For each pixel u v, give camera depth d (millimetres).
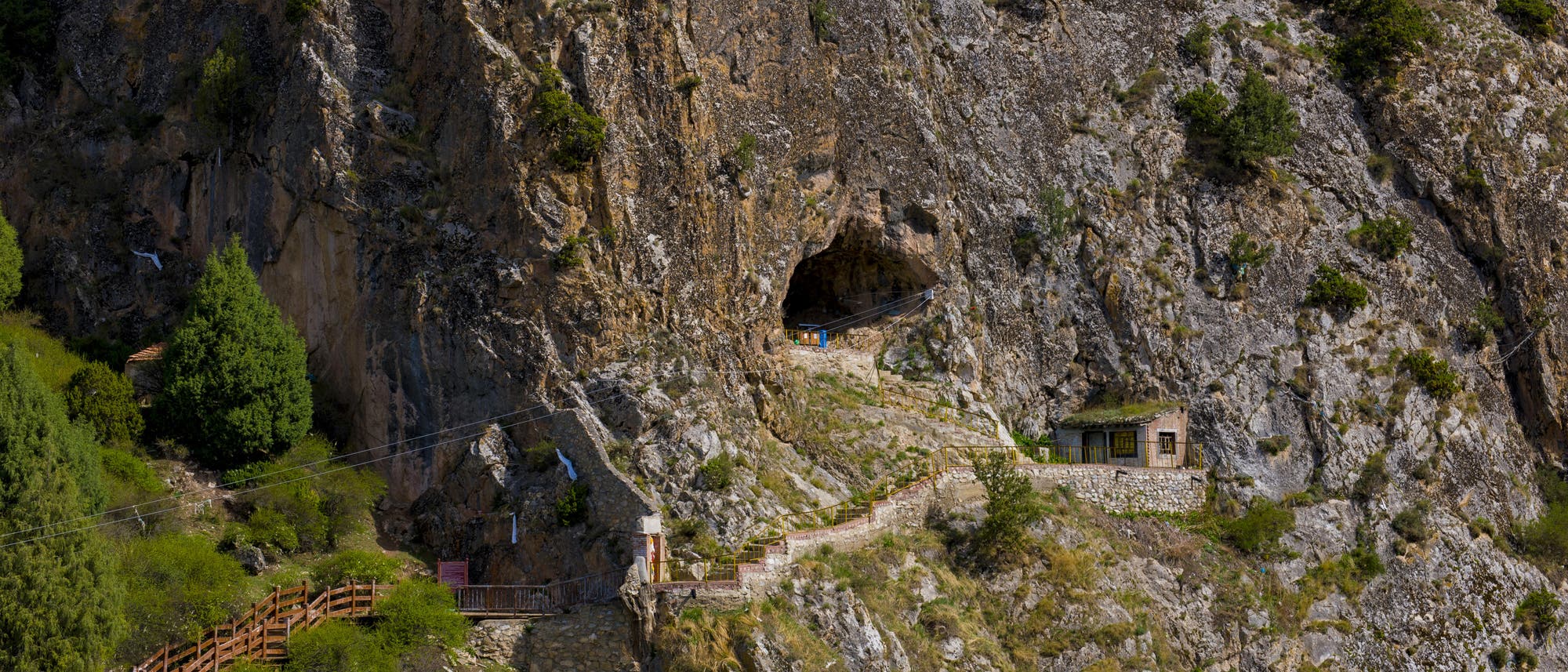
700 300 55562
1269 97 71938
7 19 62812
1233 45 76250
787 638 46031
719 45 59438
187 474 50406
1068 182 69625
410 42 56625
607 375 52062
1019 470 60094
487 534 50500
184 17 61375
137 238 59250
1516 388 74875
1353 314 70000
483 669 45688
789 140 61156
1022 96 70375
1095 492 61250
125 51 62188
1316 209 72500
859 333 65375
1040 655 52625
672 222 55312
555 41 54844
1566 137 79688
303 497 49719
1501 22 83250
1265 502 64250
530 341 52062
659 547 47625
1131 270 67938
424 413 52562
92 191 59844
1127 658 53719
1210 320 67875
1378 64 77375
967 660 50375
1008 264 67375
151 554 44812
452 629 46031
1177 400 66062
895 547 53125
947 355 64062
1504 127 78125
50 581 41094
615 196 54000
